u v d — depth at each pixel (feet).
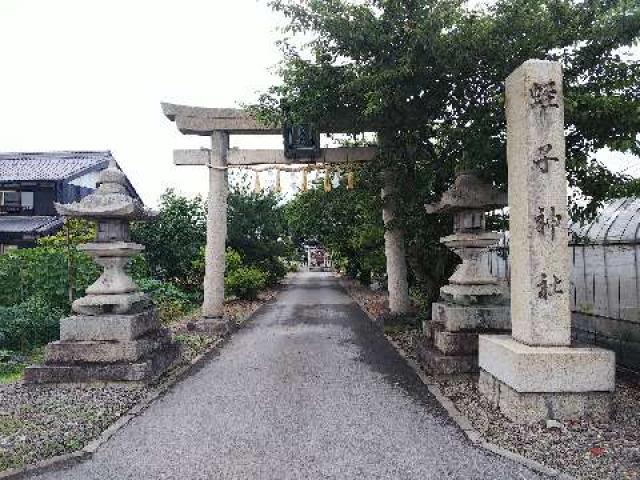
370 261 61.21
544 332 19.81
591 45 25.34
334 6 28.12
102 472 15.28
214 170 42.57
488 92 26.53
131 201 26.81
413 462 15.67
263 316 54.75
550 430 17.97
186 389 24.43
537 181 20.16
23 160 83.10
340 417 19.94
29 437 17.88
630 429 17.94
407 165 32.14
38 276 40.11
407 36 26.91
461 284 27.53
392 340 38.17
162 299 51.88
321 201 57.26
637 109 21.54
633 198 29.78
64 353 25.20
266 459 15.98
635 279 27.35
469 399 22.08
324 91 29.53
